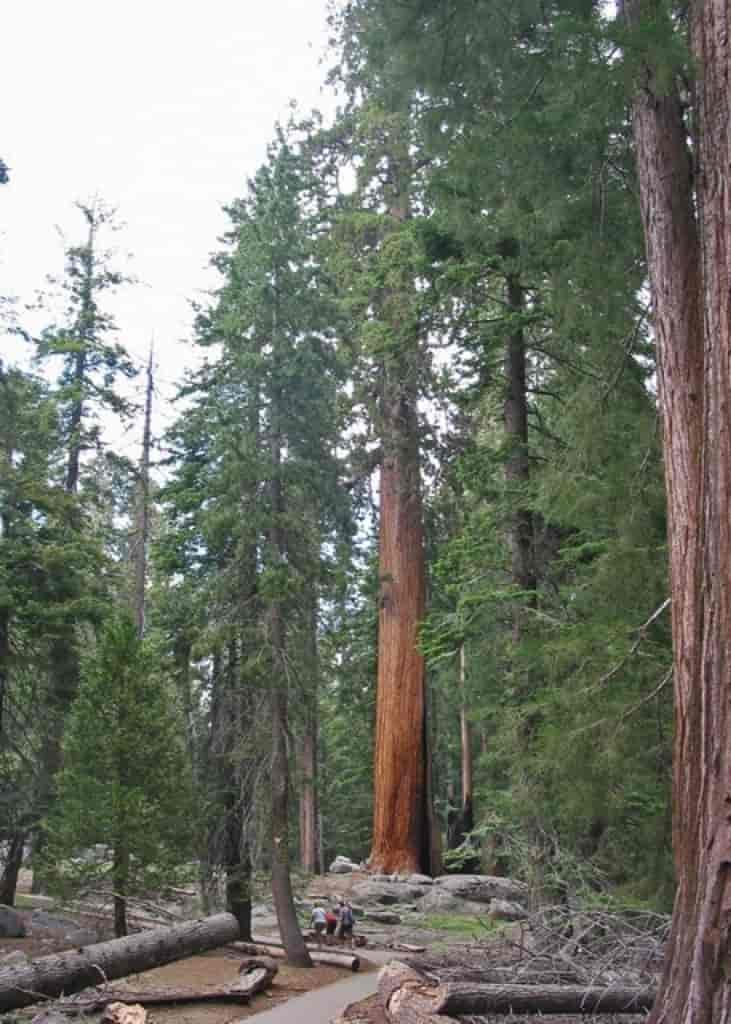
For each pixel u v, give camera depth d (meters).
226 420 16.06
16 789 18.84
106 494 26.92
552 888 12.42
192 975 13.32
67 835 13.52
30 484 19.78
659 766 10.26
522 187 9.45
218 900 16.30
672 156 7.43
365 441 23.11
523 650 11.54
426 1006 8.16
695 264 7.14
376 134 22.55
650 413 10.64
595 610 11.34
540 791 12.00
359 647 30.38
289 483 16.19
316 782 30.33
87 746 13.87
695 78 6.72
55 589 19.52
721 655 5.62
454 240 14.48
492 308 16.17
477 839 27.80
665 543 10.59
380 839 25.06
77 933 15.48
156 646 17.09
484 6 8.24
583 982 8.63
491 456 15.27
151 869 14.34
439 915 21.22
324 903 22.33
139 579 27.86
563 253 10.77
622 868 11.80
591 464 11.16
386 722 25.30
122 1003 9.25
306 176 23.59
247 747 15.01
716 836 5.32
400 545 25.45
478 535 15.15
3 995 7.75
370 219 22.78
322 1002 11.82
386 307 18.86
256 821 14.99
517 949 11.04
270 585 14.97
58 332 25.45
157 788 13.98
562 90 7.80
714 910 5.16
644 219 7.59
